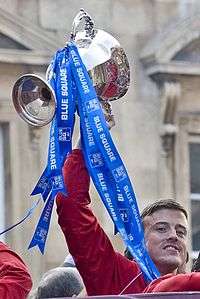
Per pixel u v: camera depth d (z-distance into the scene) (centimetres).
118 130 1988
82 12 800
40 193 767
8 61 1941
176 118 2036
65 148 765
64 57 781
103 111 786
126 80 790
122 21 2005
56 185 755
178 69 2020
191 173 2056
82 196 775
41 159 1953
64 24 1969
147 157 2008
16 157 1947
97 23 1991
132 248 748
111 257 788
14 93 767
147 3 2020
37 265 1875
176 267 823
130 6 2009
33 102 764
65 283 916
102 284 786
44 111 763
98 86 783
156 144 2016
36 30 1953
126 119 1994
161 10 2030
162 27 2025
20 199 1939
